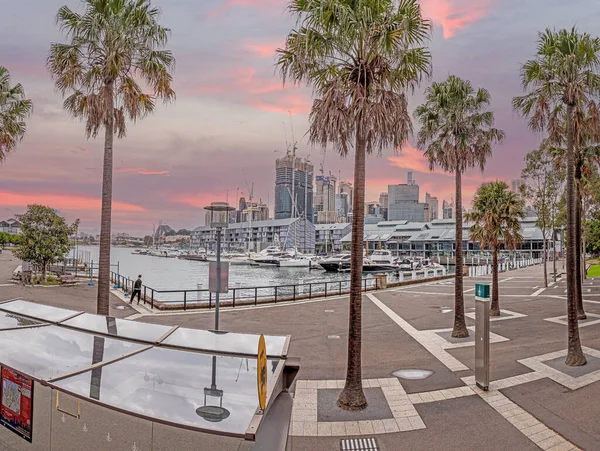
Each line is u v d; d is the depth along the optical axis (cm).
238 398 386
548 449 599
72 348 508
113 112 1211
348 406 743
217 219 941
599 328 1420
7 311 680
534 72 1191
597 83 1134
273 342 516
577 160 1711
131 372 438
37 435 438
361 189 784
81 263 4419
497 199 1731
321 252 13125
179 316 1650
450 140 1372
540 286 3033
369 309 1883
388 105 779
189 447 398
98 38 1175
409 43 802
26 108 1884
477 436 639
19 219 2603
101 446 414
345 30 733
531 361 1024
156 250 17575
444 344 1209
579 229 1658
